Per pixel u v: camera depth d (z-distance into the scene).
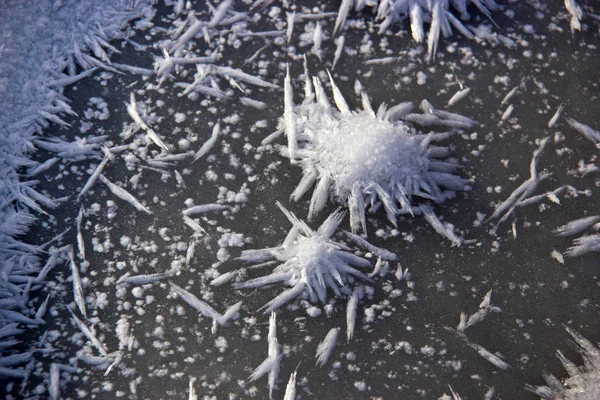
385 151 0.34
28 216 0.34
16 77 0.36
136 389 0.33
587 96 0.36
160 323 0.33
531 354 0.33
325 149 0.35
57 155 0.35
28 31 0.36
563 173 0.35
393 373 0.33
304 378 0.33
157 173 0.35
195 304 0.33
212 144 0.35
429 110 0.36
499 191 0.35
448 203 0.35
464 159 0.35
